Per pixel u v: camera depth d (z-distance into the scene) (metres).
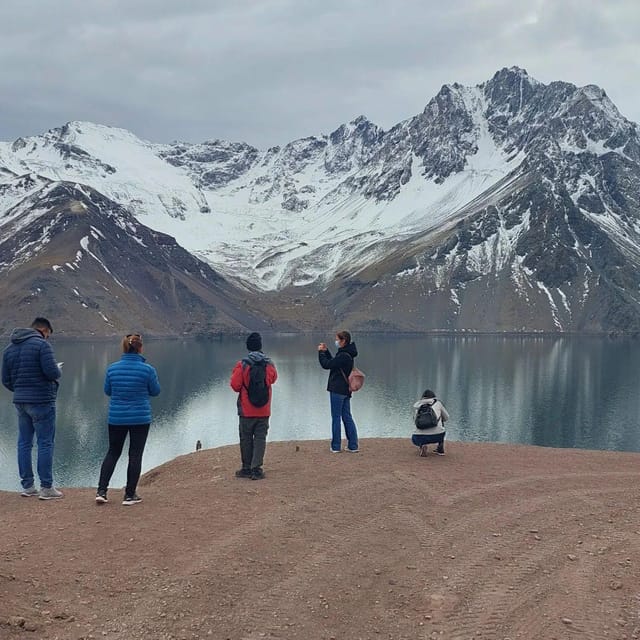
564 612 10.05
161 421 101.56
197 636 9.11
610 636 9.37
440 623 9.73
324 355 22.14
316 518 14.14
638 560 12.02
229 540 12.60
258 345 18.25
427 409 21.30
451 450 22.92
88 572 10.98
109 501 15.76
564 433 95.62
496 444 24.91
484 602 10.38
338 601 10.33
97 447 83.94
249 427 17.83
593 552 12.45
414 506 15.25
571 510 15.14
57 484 66.38
